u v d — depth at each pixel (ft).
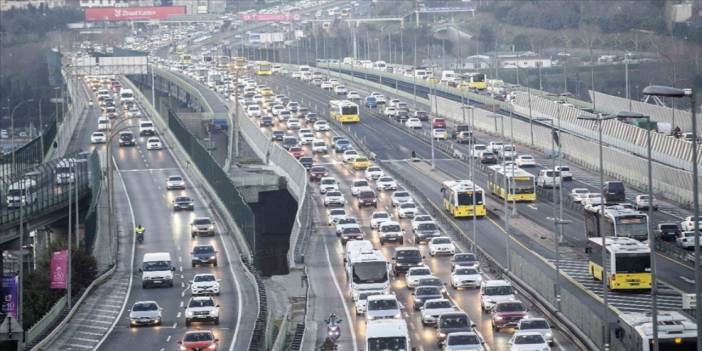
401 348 437.58
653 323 398.42
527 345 446.60
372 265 605.73
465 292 615.16
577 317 501.15
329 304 605.73
